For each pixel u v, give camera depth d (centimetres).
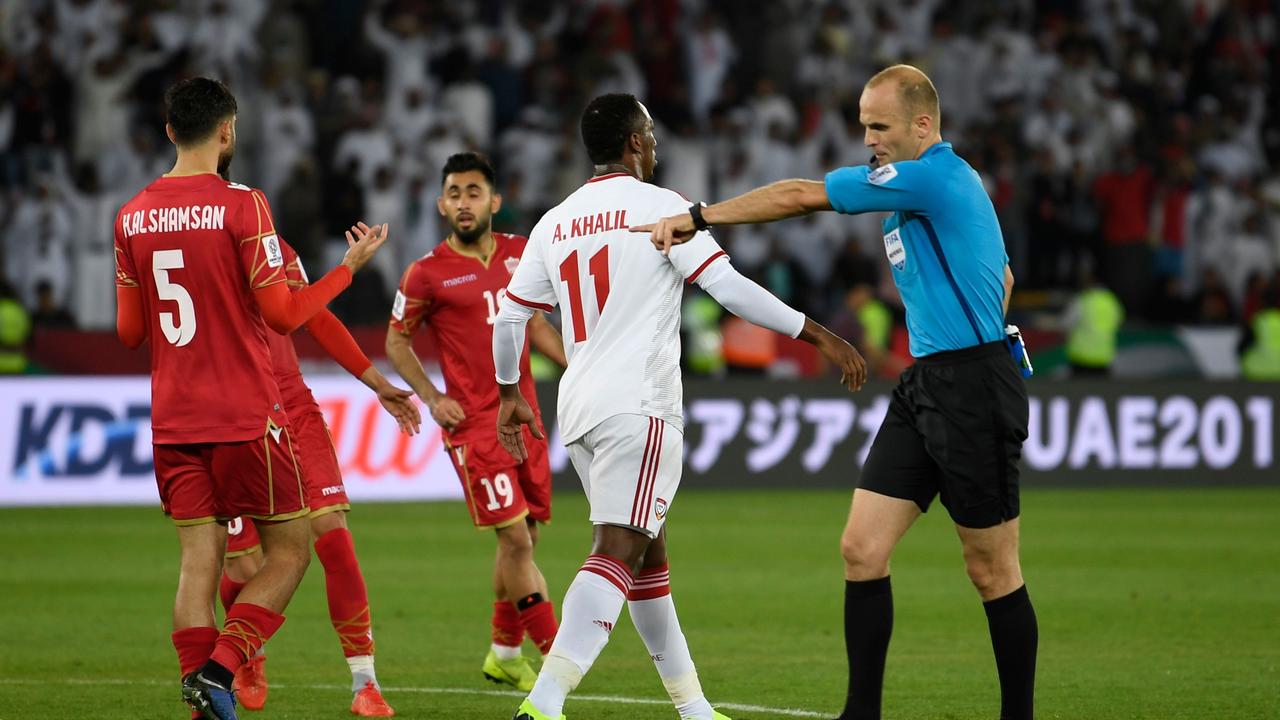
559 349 2438
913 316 1839
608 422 1780
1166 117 8012
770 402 5725
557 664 1728
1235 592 3388
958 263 1784
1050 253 7012
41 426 5100
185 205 1844
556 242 1842
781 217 1786
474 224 2430
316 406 2227
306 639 2816
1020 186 7156
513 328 1897
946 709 2175
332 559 2152
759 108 7369
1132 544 4256
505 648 2370
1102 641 2769
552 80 7319
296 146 6700
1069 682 2377
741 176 7088
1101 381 5953
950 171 1783
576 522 4766
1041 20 8431
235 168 6806
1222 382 6059
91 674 2442
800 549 4125
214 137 1892
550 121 7144
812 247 6919
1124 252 6981
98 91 6625
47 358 5222
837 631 2883
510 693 2314
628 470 1780
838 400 5803
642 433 1775
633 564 1791
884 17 8025
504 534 2359
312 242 6178
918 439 1823
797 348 6225
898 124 1820
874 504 1823
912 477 1822
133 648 2694
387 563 3866
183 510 1873
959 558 3956
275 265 1855
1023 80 7944
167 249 1844
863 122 1850
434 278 2427
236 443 1855
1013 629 1816
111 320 6206
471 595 3359
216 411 1848
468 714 2144
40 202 6138
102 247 6197
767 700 2227
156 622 2983
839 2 8019
